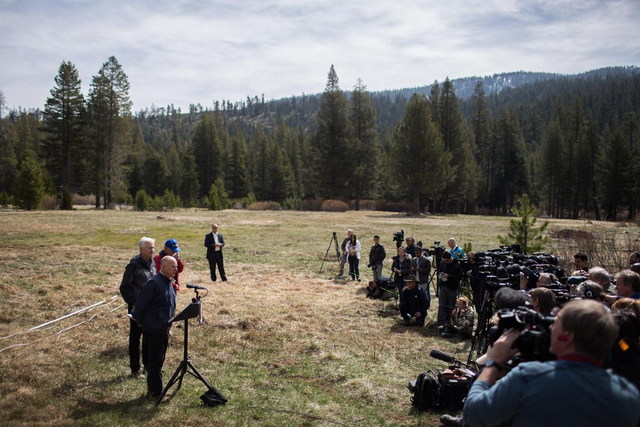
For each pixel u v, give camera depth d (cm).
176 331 869
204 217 4225
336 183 7056
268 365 736
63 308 1001
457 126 6919
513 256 904
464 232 3266
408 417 570
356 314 1092
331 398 620
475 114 8881
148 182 9319
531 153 11250
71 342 776
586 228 3209
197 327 902
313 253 2138
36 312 955
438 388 584
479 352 660
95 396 581
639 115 12962
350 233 1588
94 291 1177
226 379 665
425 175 5569
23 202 4516
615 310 408
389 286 1277
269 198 9550
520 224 1248
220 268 1466
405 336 927
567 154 7719
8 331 823
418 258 1091
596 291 496
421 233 3123
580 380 210
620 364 339
